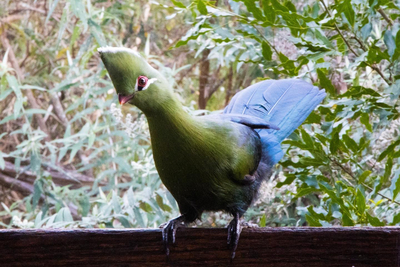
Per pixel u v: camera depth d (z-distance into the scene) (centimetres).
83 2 712
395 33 441
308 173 475
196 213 396
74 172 945
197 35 468
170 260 344
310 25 473
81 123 939
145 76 343
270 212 598
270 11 448
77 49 979
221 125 378
